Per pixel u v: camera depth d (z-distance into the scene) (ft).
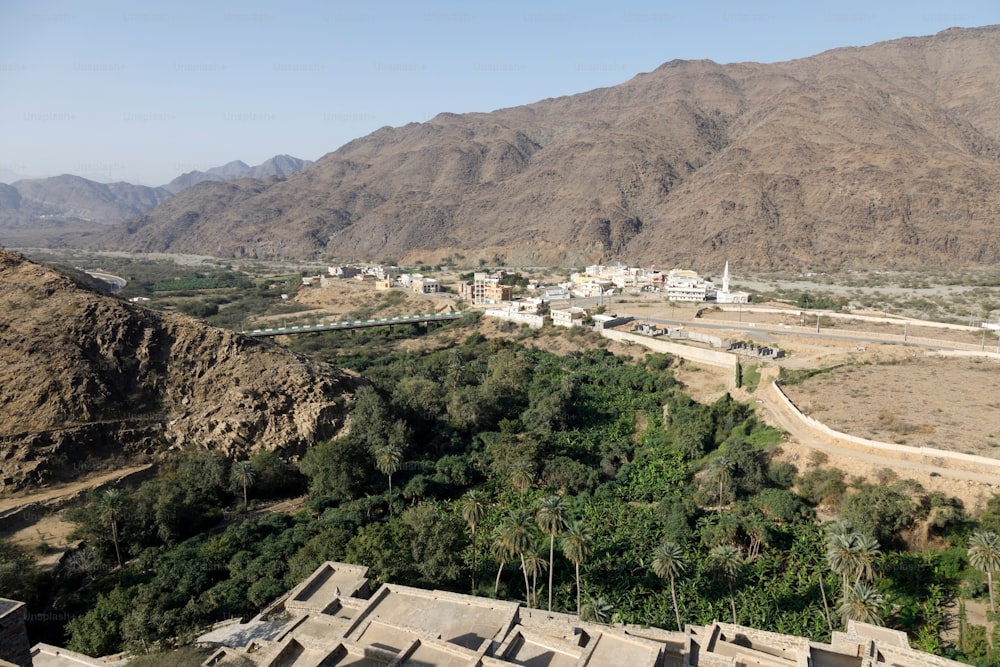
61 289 403.54
